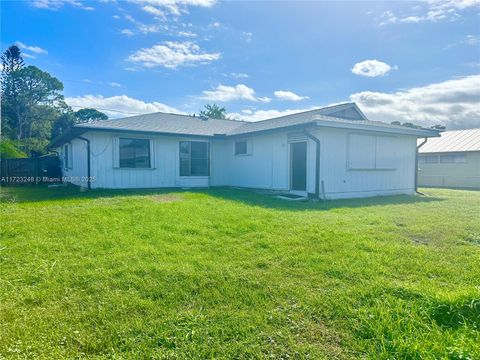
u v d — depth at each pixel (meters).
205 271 3.40
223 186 14.17
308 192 10.20
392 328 2.29
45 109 42.44
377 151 11.36
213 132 14.02
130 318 2.48
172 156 13.12
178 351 2.08
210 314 2.54
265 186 12.13
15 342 2.13
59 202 8.07
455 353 1.97
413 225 5.59
